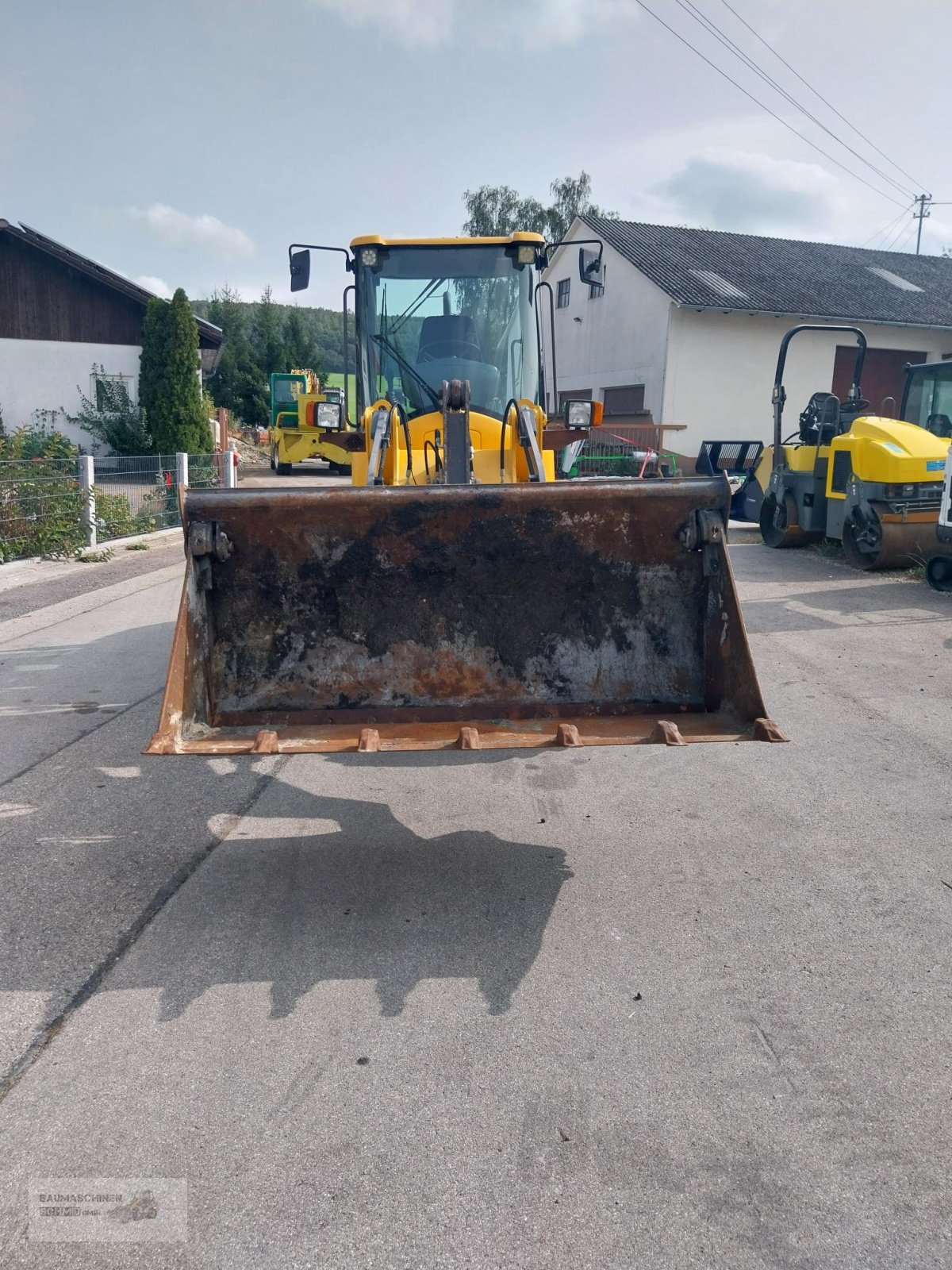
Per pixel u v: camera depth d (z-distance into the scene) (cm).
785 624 779
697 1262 198
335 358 4906
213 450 2522
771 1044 266
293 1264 199
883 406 1152
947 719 547
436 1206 212
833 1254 200
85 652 730
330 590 379
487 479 579
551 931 328
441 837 405
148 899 353
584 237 2745
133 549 1306
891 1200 213
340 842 401
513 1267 197
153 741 304
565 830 411
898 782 459
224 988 295
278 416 2773
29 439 2034
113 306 2386
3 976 302
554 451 621
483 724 341
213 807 440
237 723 365
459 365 622
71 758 504
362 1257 200
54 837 407
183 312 2277
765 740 312
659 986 295
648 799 445
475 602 382
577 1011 282
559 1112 241
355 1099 246
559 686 379
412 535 372
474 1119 239
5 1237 205
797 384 2448
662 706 374
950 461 857
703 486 369
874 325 2414
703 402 2386
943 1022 275
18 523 1154
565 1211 211
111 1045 268
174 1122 238
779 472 1171
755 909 342
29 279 2323
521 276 627
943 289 2770
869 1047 265
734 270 2533
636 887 359
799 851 388
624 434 2141
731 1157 226
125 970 305
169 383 2298
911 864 375
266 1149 229
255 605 379
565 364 2862
